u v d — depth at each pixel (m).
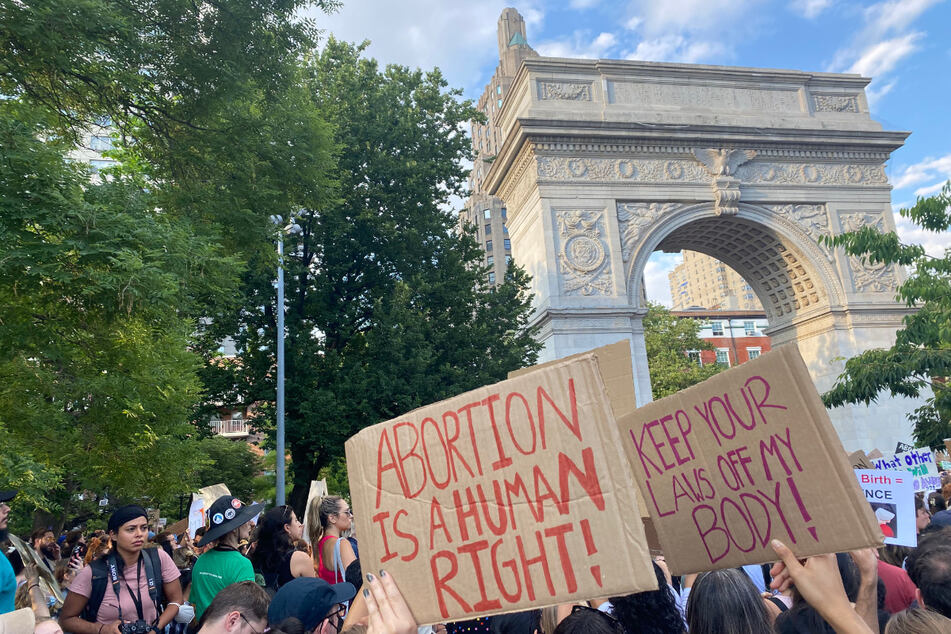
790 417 2.44
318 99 25.28
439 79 28.12
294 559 5.59
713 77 35.16
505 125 37.09
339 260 24.59
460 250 26.25
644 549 1.90
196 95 12.41
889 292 34.50
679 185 33.22
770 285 38.56
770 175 34.62
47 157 8.40
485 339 24.47
